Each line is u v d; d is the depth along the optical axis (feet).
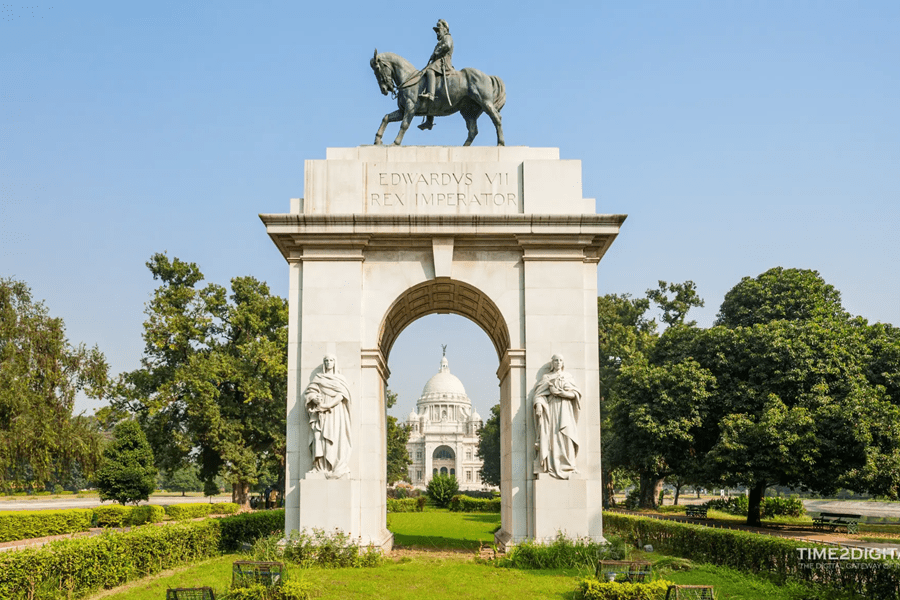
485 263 82.94
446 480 249.55
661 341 156.97
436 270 82.02
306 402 77.71
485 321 95.30
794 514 171.22
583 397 80.12
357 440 79.15
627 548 81.30
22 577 53.88
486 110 88.22
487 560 75.20
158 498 398.21
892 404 117.39
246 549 83.41
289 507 77.66
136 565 69.21
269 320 213.87
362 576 67.00
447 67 89.30
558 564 71.97
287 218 80.74
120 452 189.57
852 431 111.04
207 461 209.05
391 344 98.37
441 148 85.40
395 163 84.28
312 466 77.92
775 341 126.72
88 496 345.10
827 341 126.11
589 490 78.54
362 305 82.02
